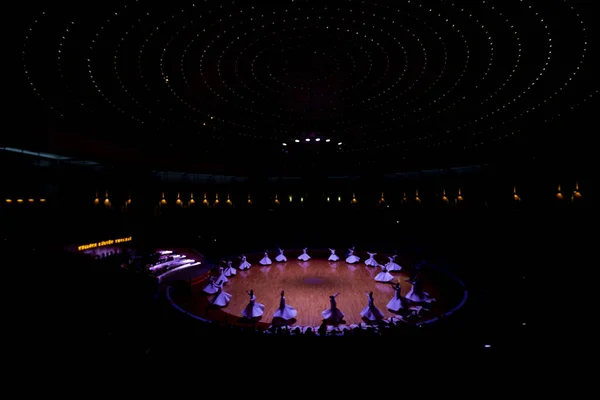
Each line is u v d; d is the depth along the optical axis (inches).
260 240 1171.3
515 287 606.5
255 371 244.2
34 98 447.2
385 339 280.2
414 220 1056.8
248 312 588.1
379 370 240.8
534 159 727.7
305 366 246.7
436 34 338.0
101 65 370.3
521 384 224.5
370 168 1034.1
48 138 542.9
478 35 328.2
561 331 323.3
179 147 768.3
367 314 578.2
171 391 224.7
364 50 379.2
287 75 430.6
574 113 522.0
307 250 1195.9
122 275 523.8
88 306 402.3
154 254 840.9
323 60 398.9
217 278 846.5
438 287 773.9
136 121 561.0
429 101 494.6
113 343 286.4
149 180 854.5
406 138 700.0
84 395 218.5
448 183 973.8
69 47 329.1
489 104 496.1
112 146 702.5
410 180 1060.5
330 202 1189.1
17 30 292.7
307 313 617.3
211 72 414.3
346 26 336.5
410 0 293.0
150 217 863.7
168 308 506.9
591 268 596.7
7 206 593.6
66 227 684.1
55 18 282.0
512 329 338.0
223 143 729.0
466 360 248.2
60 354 262.8
